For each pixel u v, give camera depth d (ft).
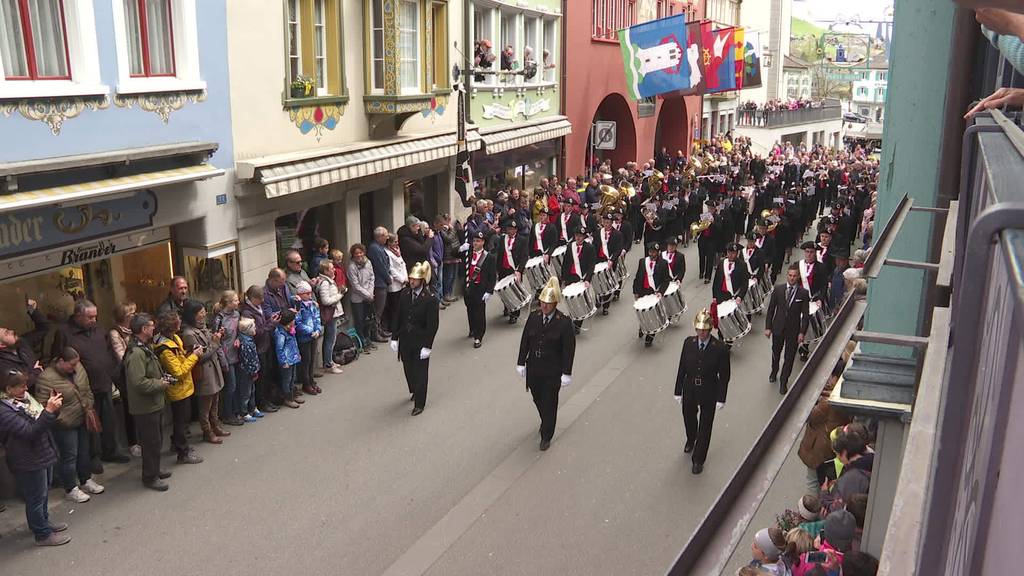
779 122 193.67
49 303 32.07
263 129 42.45
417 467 33.81
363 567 26.84
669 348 50.39
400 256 52.16
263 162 40.73
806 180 93.56
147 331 30.91
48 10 30.32
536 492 31.96
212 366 34.91
